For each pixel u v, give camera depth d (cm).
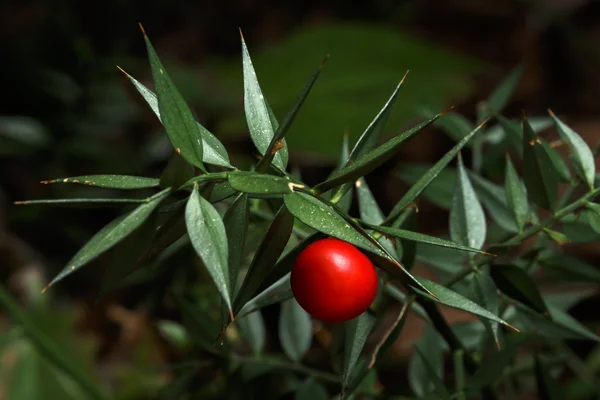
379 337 44
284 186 18
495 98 30
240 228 19
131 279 42
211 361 28
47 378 46
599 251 49
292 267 19
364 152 20
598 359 35
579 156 22
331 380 27
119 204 18
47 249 58
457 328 28
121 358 49
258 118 20
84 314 51
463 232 23
